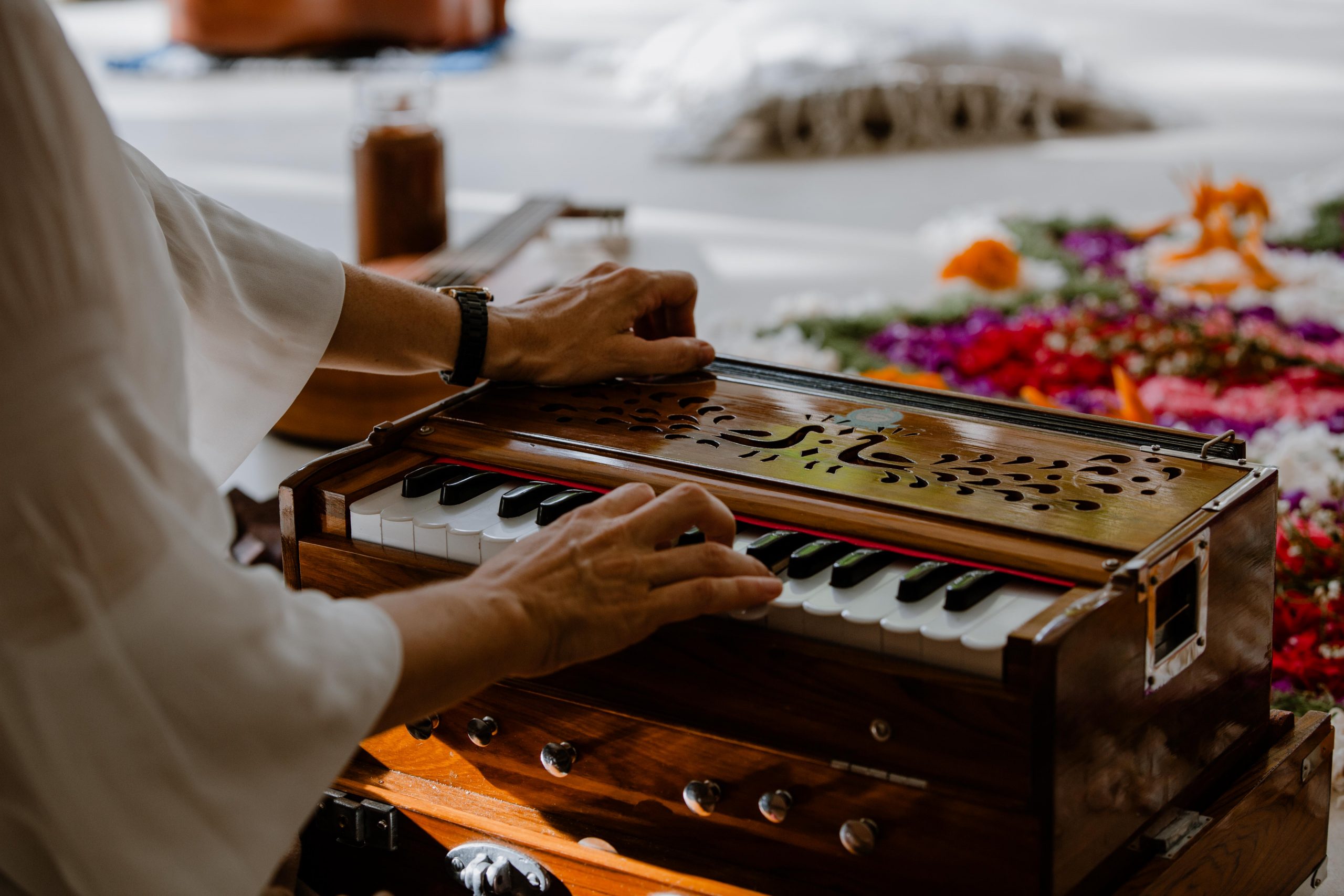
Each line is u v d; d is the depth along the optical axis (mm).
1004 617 1048
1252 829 1297
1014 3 10695
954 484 1244
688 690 1148
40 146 887
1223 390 3152
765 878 1150
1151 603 1094
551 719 1223
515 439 1372
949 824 1042
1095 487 1243
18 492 885
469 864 1256
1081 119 6773
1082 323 3617
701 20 7441
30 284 884
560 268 4168
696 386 1541
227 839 931
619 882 1187
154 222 1077
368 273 1429
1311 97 7309
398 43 8352
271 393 1374
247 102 7270
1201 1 10812
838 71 6484
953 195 5438
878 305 3920
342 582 1284
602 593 1062
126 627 903
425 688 1003
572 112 7148
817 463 1296
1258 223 4055
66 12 10031
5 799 932
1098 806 1083
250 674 922
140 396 944
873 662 1055
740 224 5016
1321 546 2125
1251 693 1334
